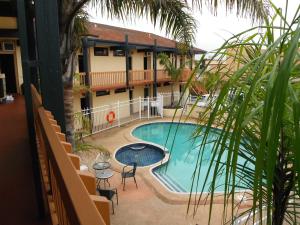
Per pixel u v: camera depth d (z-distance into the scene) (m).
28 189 3.01
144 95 20.83
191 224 6.34
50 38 2.70
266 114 0.76
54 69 2.74
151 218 6.73
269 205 0.89
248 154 1.45
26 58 2.97
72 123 4.72
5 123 6.00
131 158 11.41
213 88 1.46
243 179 1.53
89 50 15.72
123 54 18.50
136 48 18.70
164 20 5.16
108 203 0.91
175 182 9.03
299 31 0.75
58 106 2.79
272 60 1.03
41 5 2.62
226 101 1.26
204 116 1.59
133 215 6.85
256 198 0.89
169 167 10.19
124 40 17.17
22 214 2.58
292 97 0.85
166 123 16.77
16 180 3.21
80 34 5.02
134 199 7.64
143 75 19.14
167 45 20.89
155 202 7.46
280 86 0.73
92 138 13.34
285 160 1.35
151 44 18.95
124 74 17.66
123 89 18.56
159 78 20.16
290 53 0.74
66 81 4.52
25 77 3.07
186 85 1.54
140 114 17.62
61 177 0.88
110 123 15.79
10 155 3.96
